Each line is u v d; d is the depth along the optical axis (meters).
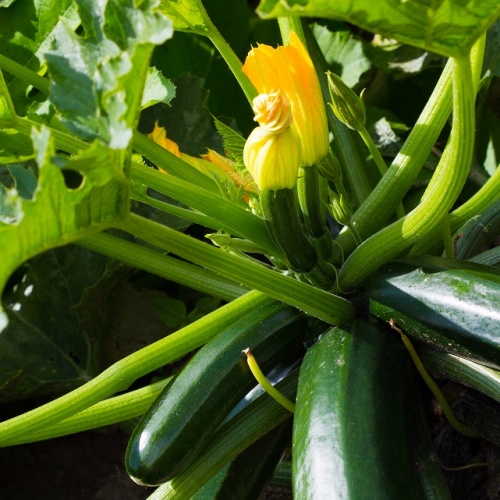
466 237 0.79
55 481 0.98
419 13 0.54
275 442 0.75
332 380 0.66
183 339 0.72
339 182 0.72
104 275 0.93
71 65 0.62
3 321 0.58
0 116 0.72
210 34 0.78
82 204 0.58
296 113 0.67
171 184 0.69
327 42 1.08
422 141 0.74
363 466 0.61
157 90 0.78
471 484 0.79
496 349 0.64
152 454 0.67
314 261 0.71
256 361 0.70
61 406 0.70
